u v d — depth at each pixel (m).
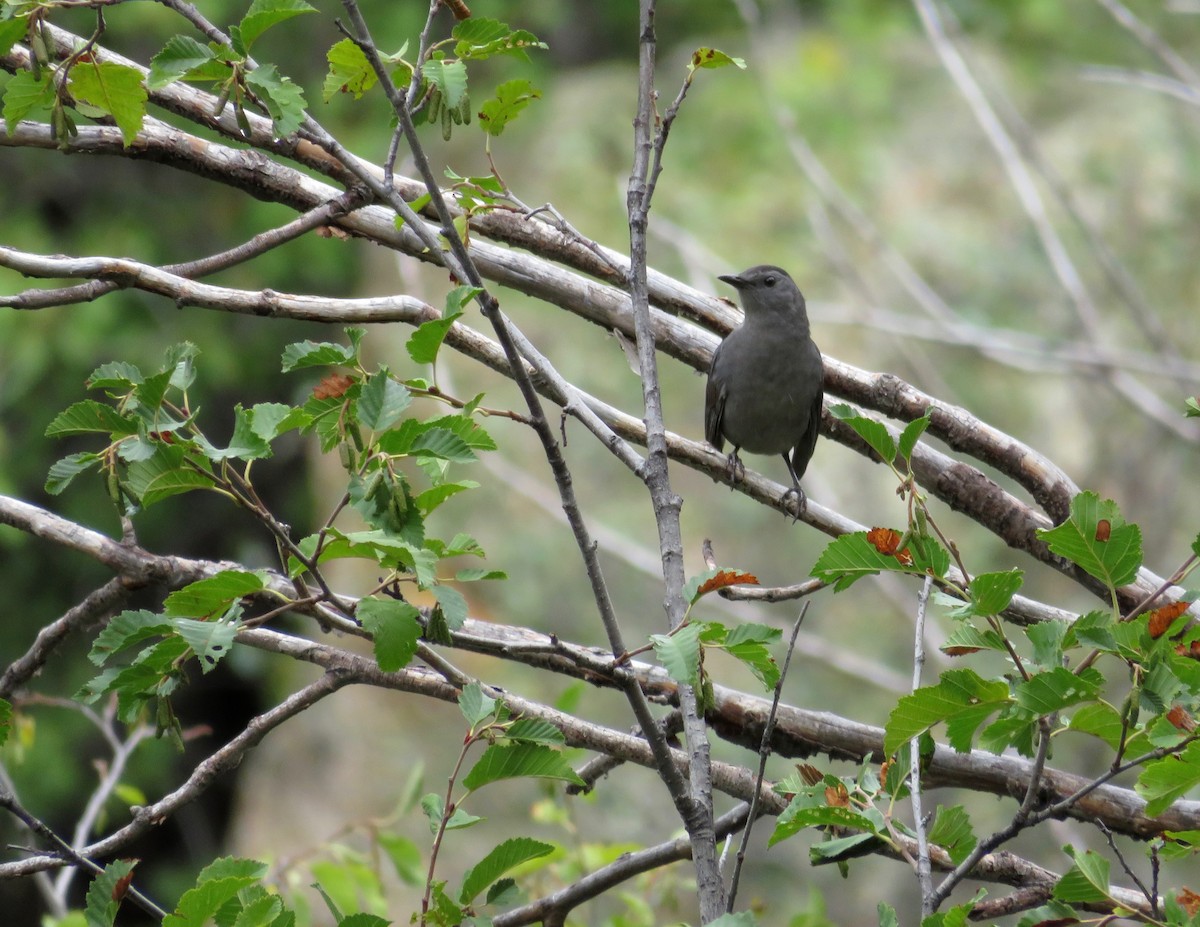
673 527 4.91
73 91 4.62
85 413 4.23
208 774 5.76
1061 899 4.56
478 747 14.98
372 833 8.05
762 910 7.67
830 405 4.93
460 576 4.43
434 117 5.04
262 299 6.65
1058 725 4.88
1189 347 16.02
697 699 4.32
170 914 4.16
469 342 7.07
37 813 19.20
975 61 17.02
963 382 15.76
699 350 8.18
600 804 13.73
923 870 4.38
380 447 4.19
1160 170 17.31
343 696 15.95
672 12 24.69
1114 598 4.64
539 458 15.96
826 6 23.22
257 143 6.90
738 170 18.00
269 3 4.53
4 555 20.91
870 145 18.03
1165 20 19.47
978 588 4.52
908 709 4.57
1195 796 8.31
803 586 6.12
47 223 22.36
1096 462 15.24
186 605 4.28
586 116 19.34
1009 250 16.80
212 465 4.28
